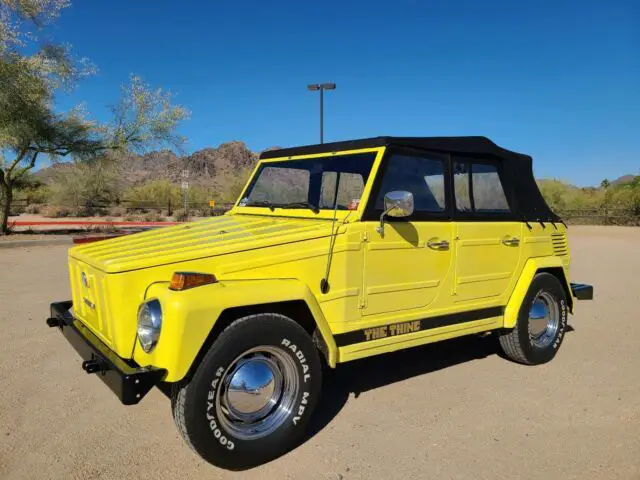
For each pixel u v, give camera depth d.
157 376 2.86
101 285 3.24
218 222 4.52
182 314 2.85
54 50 16.52
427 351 5.70
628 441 3.63
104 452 3.43
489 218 4.68
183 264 3.21
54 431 3.70
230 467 3.18
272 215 4.55
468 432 3.76
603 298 8.57
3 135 15.76
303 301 3.42
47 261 11.73
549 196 33.97
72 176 35.47
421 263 4.11
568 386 4.65
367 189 3.81
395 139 3.97
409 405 4.23
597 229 25.67
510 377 4.88
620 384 4.71
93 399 4.25
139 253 3.36
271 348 3.25
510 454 3.45
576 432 3.77
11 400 4.20
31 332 5.96
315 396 3.45
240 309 3.24
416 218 4.07
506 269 4.85
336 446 3.54
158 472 3.20
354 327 3.77
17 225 22.05
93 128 18.11
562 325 5.38
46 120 16.91
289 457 3.40
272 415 3.34
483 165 4.71
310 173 4.38
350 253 3.69
